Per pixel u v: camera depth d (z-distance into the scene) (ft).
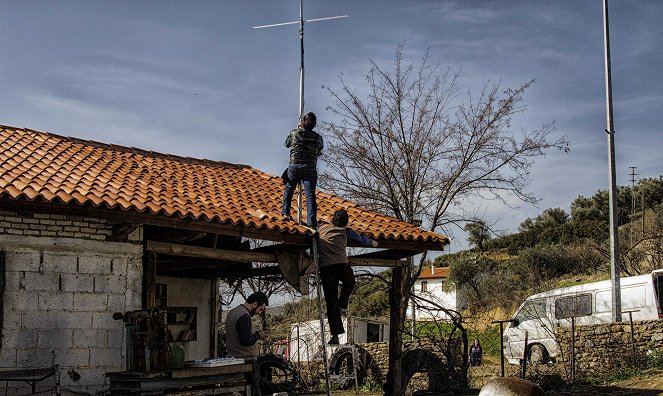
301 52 44.01
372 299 129.70
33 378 29.81
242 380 33.73
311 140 39.42
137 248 37.17
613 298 70.28
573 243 149.38
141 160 48.03
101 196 34.76
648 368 55.67
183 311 52.06
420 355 46.60
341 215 37.47
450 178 71.05
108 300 35.94
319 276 36.32
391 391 45.09
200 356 52.75
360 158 71.46
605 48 82.23
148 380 29.55
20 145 42.98
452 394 45.83
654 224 130.82
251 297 36.24
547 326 74.33
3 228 33.37
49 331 34.01
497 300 124.06
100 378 35.22
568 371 57.36
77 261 35.22
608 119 79.36
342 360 68.44
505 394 16.21
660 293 68.64
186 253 37.70
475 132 71.31
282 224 38.24
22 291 33.53
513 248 171.42
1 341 32.68
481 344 103.86
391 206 71.36
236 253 39.27
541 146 70.59
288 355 73.72
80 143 47.73
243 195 45.21
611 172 76.79
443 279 143.43
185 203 37.93
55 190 34.01
